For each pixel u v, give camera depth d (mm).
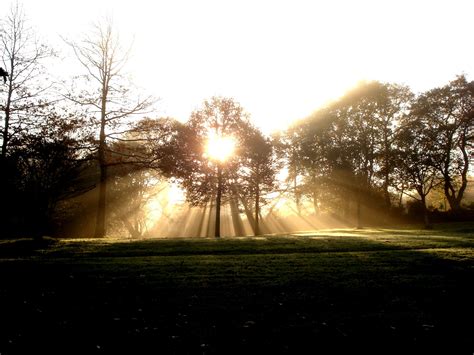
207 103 38750
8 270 12805
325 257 15258
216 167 37094
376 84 49562
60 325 7996
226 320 8242
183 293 10148
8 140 22172
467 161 48312
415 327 7867
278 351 6766
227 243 19906
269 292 10242
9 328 7824
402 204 55375
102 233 26203
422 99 48469
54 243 19688
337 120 52719
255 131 42594
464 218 48406
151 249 17844
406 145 46812
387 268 12883
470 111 45875
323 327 7836
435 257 14664
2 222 27297
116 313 8711
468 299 9680
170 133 28188
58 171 23891
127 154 28141
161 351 6762
